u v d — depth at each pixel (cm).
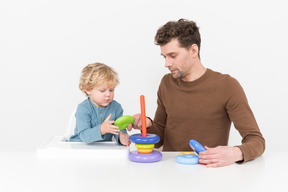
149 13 200
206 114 135
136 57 202
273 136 207
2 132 212
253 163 102
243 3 199
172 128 142
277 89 204
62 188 82
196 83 136
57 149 109
